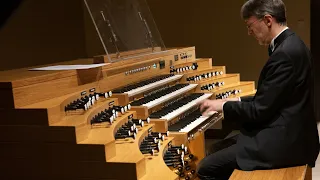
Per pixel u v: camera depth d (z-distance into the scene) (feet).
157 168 7.77
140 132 9.57
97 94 10.21
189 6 21.71
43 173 7.45
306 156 8.76
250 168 8.64
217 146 13.35
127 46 13.11
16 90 7.51
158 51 14.84
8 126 7.54
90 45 25.11
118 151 7.80
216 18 21.33
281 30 8.92
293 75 8.32
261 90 8.51
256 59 20.94
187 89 13.73
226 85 16.52
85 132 7.57
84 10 25.03
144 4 15.46
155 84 12.64
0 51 18.02
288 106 8.61
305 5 19.84
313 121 9.02
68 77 9.50
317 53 20.47
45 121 7.32
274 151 8.54
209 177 9.87
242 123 9.29
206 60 17.03
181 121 11.85
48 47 21.83
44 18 21.35
